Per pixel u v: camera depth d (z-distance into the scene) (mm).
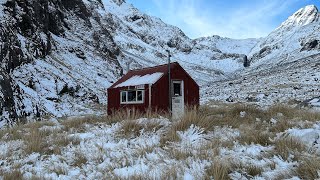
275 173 6355
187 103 18828
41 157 9414
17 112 21531
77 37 65062
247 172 6602
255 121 12281
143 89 18734
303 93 38125
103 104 37812
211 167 6844
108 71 61594
